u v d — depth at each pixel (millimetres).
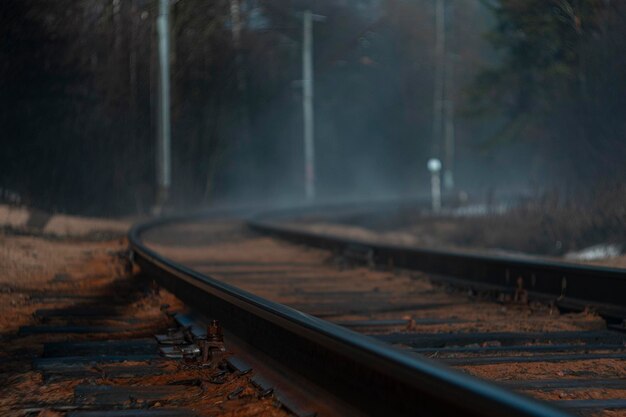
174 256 41000
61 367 14500
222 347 14219
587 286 21438
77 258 35188
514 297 23484
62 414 11641
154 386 12914
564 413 6887
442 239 62281
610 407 11477
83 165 72375
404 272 31688
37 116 64062
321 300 25172
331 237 41344
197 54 97688
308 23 115000
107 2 72125
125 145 81562
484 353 16000
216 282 17328
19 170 63219
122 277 29000
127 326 19641
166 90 77500
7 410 12102
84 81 69562
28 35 58969
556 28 71375
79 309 22016
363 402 9664
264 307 13133
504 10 80875
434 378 8117
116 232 53812
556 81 70312
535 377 13656
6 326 19984
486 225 58250
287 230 50750
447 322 20484
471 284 26562
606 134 59438
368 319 21406
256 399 11625
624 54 59344
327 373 10719
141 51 85625
